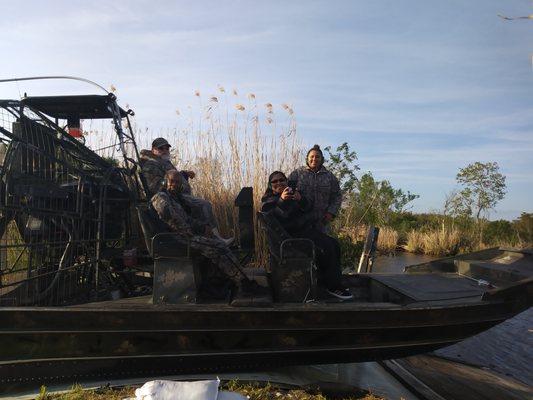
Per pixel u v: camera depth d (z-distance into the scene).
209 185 8.41
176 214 4.26
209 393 3.47
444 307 4.02
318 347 4.07
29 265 4.97
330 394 4.18
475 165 19.95
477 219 19.19
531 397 5.02
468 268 5.45
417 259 14.83
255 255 7.48
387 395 4.46
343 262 8.77
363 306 4.06
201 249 4.29
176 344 3.98
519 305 4.23
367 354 4.27
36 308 3.84
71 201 5.59
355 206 13.97
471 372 5.59
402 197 20.39
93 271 5.77
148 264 5.78
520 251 5.41
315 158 5.70
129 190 5.96
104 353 3.94
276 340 4.04
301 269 4.41
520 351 6.64
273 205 4.91
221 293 4.47
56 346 3.91
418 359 5.92
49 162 5.46
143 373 4.11
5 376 3.95
